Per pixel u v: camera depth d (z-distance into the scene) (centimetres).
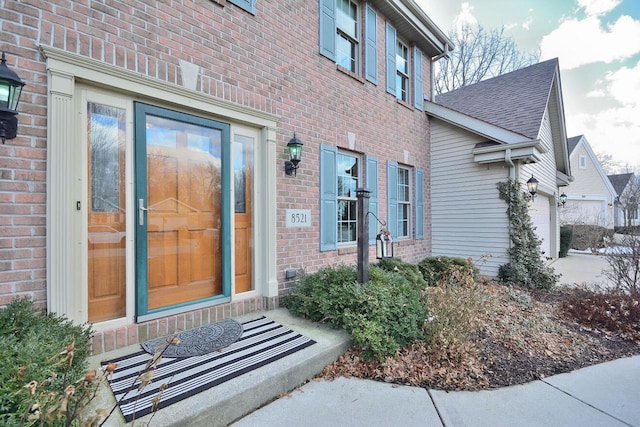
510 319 422
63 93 242
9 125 216
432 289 371
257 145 397
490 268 690
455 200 748
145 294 290
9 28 224
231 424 206
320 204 477
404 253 684
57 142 239
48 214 236
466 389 257
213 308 341
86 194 260
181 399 200
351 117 548
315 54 477
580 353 338
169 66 304
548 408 233
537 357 322
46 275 237
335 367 280
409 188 731
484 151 676
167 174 314
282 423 207
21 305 211
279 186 416
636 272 490
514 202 654
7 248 223
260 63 391
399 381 264
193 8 325
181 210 325
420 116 758
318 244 474
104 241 271
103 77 262
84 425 131
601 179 1973
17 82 208
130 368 237
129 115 285
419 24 694
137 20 284
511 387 263
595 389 263
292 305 378
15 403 141
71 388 124
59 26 243
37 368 153
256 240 393
